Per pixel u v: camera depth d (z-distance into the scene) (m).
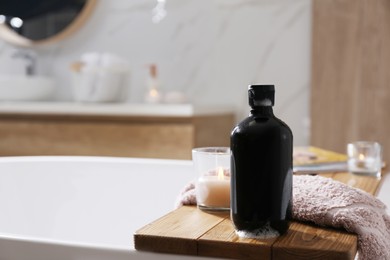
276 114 2.76
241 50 2.80
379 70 2.51
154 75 2.82
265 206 0.83
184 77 2.91
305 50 2.69
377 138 2.53
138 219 1.81
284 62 2.73
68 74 3.14
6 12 3.21
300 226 0.90
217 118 2.62
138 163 1.82
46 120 2.62
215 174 1.02
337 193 0.96
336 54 2.57
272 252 0.79
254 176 0.83
